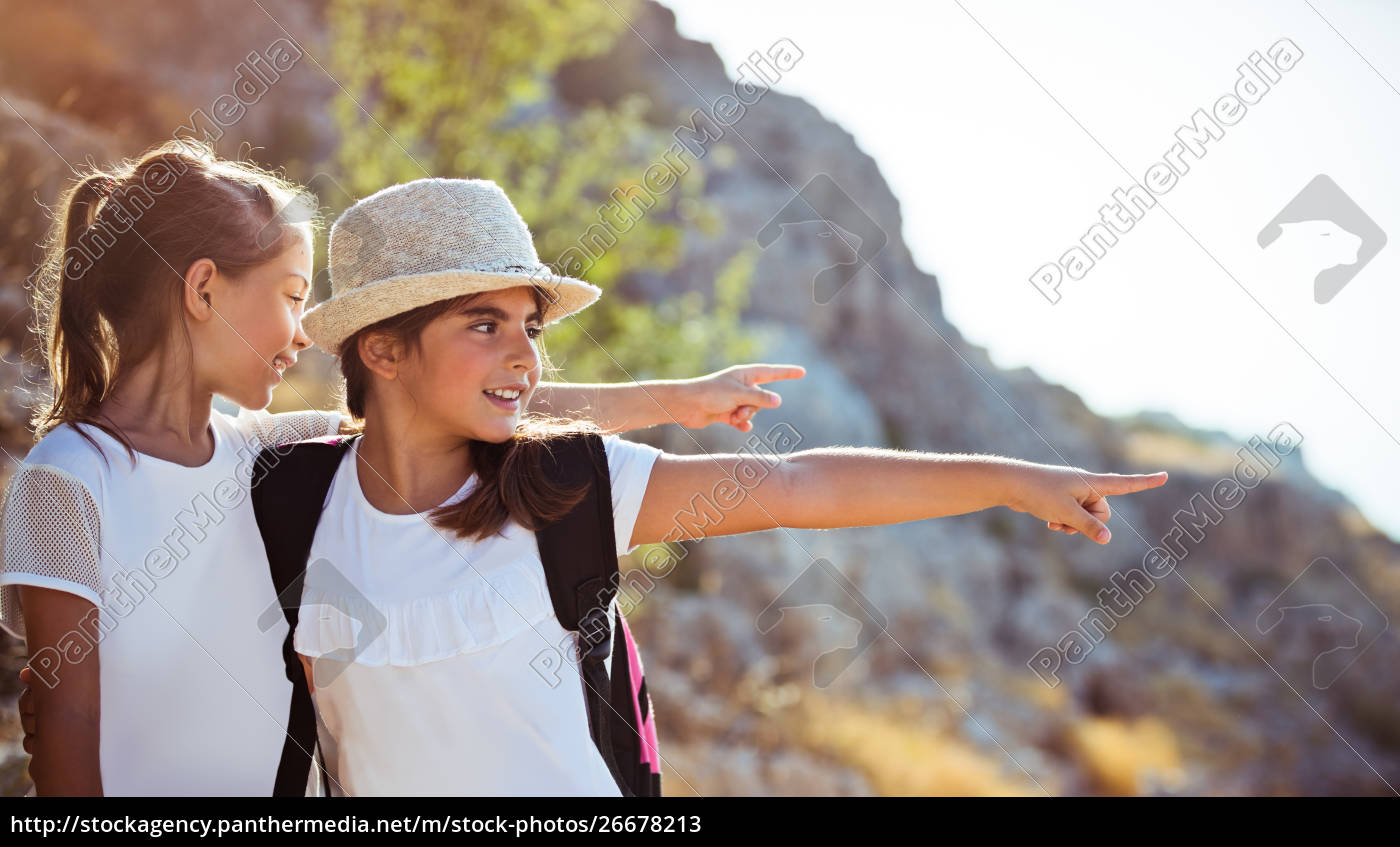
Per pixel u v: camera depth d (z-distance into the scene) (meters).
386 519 1.83
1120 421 29.78
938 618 16.86
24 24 9.15
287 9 11.75
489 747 1.73
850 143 23.97
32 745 1.82
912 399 22.67
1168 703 18.89
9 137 6.61
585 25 9.09
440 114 8.77
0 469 3.97
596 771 1.77
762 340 9.82
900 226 24.66
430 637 1.74
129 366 1.91
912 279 24.78
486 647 1.73
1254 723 19.19
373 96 9.23
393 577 1.79
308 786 1.87
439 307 1.79
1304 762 18.27
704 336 9.14
